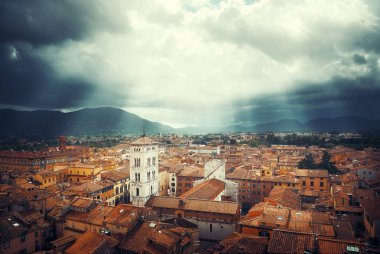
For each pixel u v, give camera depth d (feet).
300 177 524.52
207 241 334.24
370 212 290.97
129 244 258.78
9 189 390.83
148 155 410.72
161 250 249.14
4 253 246.27
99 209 318.65
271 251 202.18
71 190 427.33
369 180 476.54
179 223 316.19
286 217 278.26
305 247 200.64
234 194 469.16
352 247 200.75
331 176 557.74
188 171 584.40
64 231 313.32
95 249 234.99
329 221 273.13
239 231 281.33
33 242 278.26
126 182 529.04
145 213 309.42
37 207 328.70
